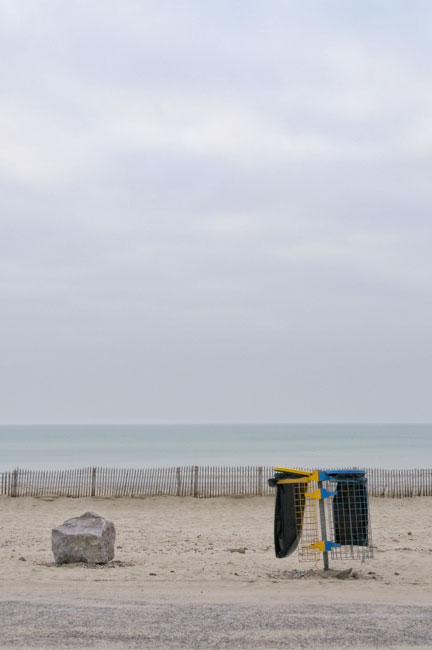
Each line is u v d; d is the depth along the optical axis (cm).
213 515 2312
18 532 1900
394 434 18488
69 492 2686
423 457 7094
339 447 9738
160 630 723
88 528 1337
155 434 19275
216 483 2725
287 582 1116
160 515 2306
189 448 9600
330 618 794
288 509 1207
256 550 1583
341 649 658
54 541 1326
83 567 1276
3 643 659
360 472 1209
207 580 1135
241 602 906
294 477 1213
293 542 1195
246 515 2316
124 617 786
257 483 2709
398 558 1384
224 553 1503
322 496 1190
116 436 17000
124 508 2452
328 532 1678
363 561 1309
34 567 1272
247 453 8069
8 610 823
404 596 982
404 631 732
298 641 684
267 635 706
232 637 696
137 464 6144
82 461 6600
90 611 821
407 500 2591
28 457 7394
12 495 2612
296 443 11506
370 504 2509
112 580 1124
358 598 955
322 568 1268
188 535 1855
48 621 761
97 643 666
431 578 1163
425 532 1888
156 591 1008
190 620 774
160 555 1464
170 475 2764
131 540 1741
